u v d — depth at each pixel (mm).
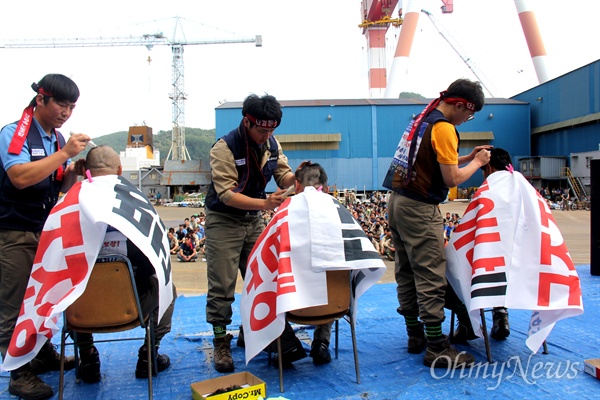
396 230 3467
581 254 11742
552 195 35125
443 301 3248
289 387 2932
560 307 3000
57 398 2801
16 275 2771
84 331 2574
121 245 2729
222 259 3264
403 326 4195
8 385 2916
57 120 2863
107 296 2537
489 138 41219
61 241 2463
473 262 3119
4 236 2752
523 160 38281
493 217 3152
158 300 2631
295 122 42094
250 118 3150
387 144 42125
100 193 2549
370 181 42062
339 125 42094
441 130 3113
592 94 33969
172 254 14055
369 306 4887
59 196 3096
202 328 4184
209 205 3322
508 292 3014
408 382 2969
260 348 2801
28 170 2582
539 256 3072
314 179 3068
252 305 2883
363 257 2803
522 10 50562
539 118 41281
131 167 63844
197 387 2771
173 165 56531
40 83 2787
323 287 2773
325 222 2791
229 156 3242
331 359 3414
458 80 3199
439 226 3254
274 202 3002
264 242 2938
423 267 3223
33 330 2426
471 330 3678
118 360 3459
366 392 2832
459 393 2789
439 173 3205
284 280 2693
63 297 2420
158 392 2889
